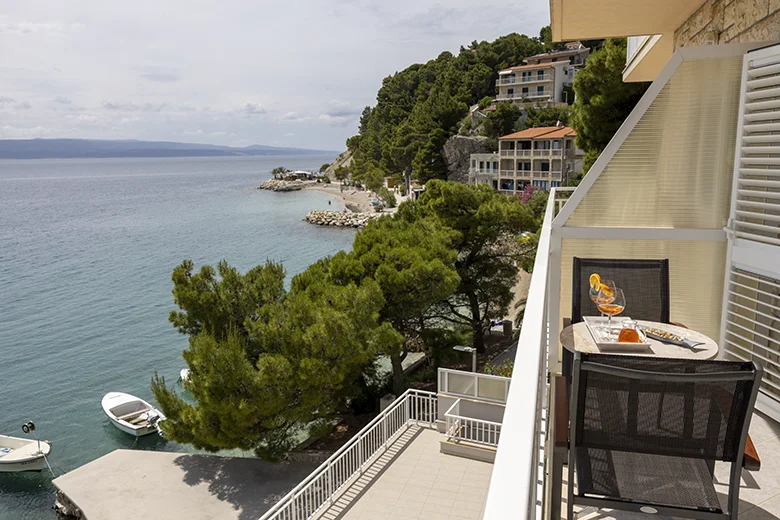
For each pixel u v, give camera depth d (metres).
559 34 7.06
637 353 2.97
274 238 57.62
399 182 89.56
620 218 4.66
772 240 3.75
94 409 20.42
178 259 47.09
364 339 13.42
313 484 9.38
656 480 2.18
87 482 13.58
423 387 17.62
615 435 2.06
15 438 17.75
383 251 15.74
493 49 86.75
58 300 34.88
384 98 113.00
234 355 11.61
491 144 63.62
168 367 24.00
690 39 6.19
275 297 15.45
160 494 12.91
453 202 19.31
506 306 20.88
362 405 16.75
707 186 4.48
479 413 11.83
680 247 4.59
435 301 15.82
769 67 3.87
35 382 22.73
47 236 62.09
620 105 18.41
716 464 3.18
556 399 2.81
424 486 10.15
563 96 71.69
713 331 4.57
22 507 14.73
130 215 81.94
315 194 112.88
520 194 48.69
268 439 12.85
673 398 1.97
